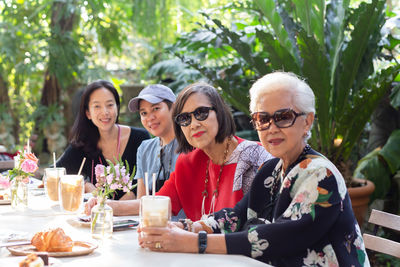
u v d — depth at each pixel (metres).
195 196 2.42
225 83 4.24
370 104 3.93
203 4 9.37
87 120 3.49
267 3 4.27
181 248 1.69
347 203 1.76
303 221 1.67
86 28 9.05
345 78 4.02
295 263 1.72
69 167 3.52
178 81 6.37
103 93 3.41
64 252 1.61
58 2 8.31
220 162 2.35
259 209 1.98
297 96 1.80
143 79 9.40
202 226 1.98
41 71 8.96
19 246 1.67
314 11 4.16
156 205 1.70
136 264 1.55
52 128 8.41
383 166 4.79
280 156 1.86
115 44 8.63
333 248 1.73
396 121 5.08
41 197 2.78
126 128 3.61
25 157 2.46
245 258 1.64
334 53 4.23
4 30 8.23
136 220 2.17
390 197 4.96
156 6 8.93
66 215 2.30
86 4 8.19
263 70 4.18
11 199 2.42
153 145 3.10
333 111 4.22
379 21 4.15
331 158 4.15
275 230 1.68
